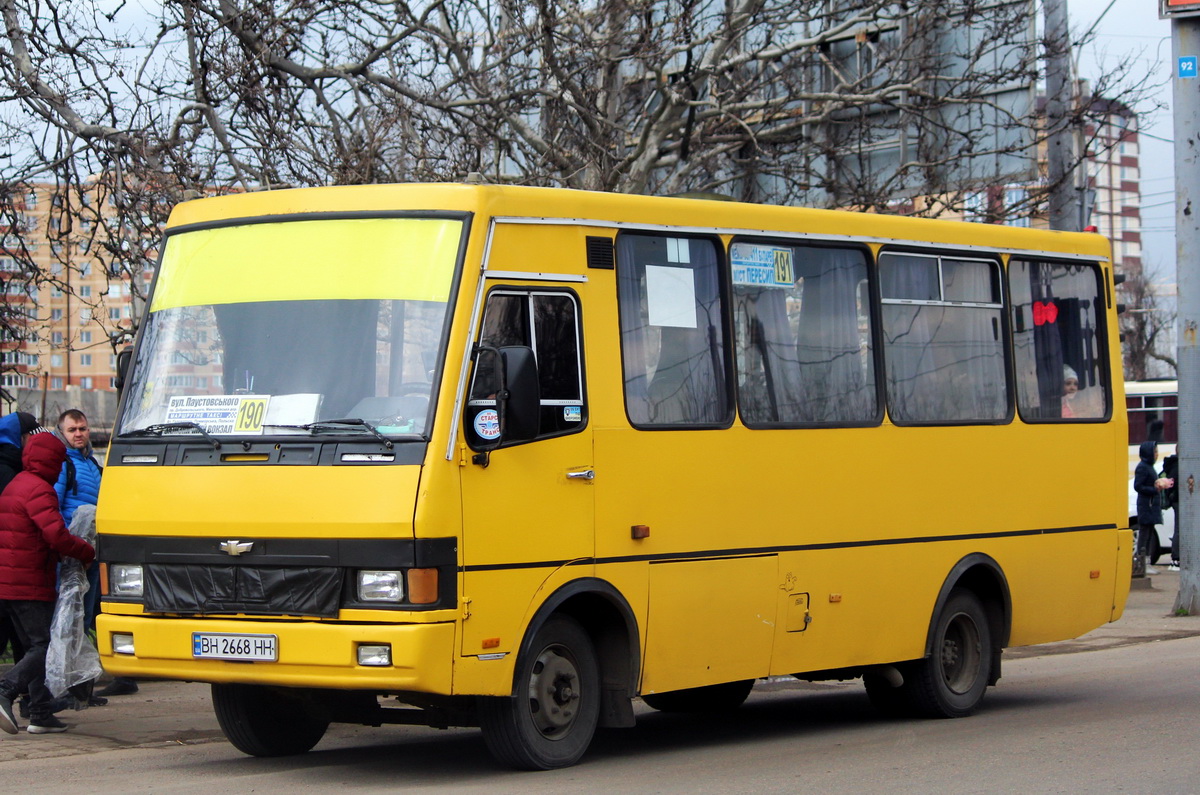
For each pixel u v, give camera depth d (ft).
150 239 48.19
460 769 26.71
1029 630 36.19
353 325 25.13
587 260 26.91
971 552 34.42
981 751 28.96
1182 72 54.29
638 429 27.27
